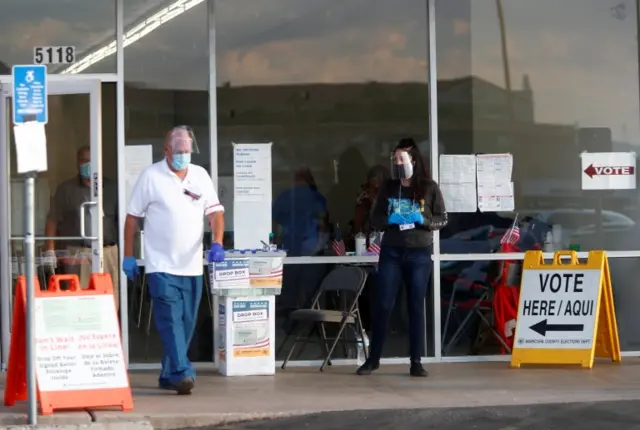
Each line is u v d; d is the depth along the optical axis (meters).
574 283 11.07
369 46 11.61
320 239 11.49
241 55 11.47
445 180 11.65
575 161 11.82
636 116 11.90
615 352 11.23
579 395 9.52
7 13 11.33
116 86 11.33
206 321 11.30
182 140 9.55
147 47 11.38
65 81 11.09
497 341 11.60
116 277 11.28
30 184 8.25
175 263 9.59
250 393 9.80
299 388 10.03
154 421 8.61
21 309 8.98
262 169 11.46
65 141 11.12
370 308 11.46
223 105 11.44
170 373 9.74
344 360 11.43
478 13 11.71
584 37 11.86
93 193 11.06
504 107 11.73
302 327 11.39
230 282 10.69
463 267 11.62
